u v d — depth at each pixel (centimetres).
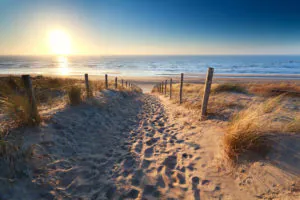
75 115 405
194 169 242
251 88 887
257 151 225
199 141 323
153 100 1009
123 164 263
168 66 7312
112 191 204
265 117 276
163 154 295
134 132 412
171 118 524
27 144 239
